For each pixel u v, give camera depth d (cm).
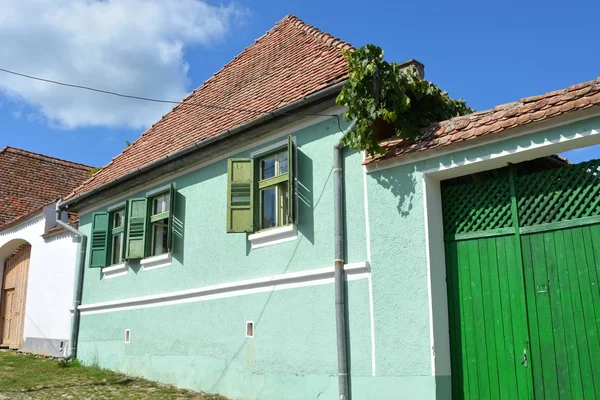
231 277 1006
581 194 626
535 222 658
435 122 774
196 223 1109
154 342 1152
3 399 925
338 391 787
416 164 744
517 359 648
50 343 1550
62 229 1574
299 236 895
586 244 614
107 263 1333
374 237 783
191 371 1048
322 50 1073
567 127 607
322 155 883
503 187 693
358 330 781
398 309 736
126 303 1245
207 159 1108
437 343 693
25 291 1797
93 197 1384
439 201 744
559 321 622
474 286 699
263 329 925
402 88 752
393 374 728
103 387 1055
